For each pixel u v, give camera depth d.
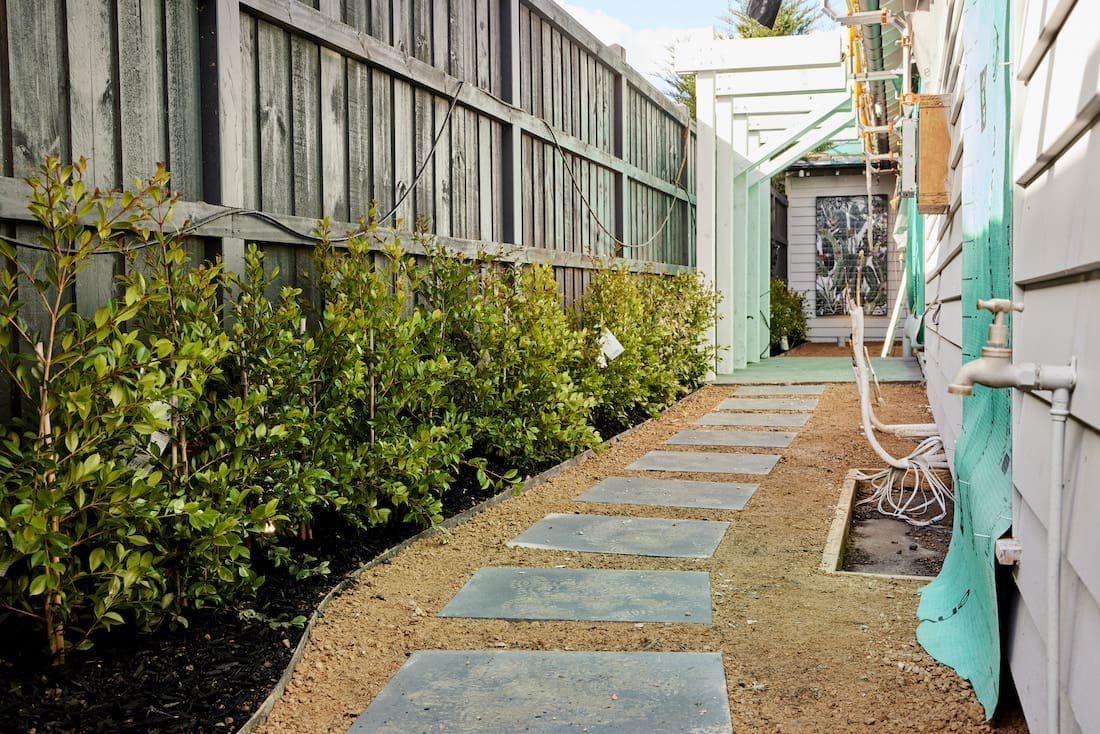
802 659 2.62
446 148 5.27
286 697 2.41
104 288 2.93
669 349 8.47
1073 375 1.55
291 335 3.33
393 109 4.72
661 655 2.67
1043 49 1.81
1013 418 2.24
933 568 3.74
